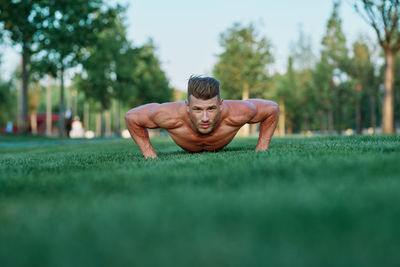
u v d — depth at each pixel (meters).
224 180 2.27
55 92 75.69
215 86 4.75
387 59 19.06
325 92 34.03
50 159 5.64
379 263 0.93
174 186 2.13
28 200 1.96
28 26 21.30
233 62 29.45
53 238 1.20
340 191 1.74
